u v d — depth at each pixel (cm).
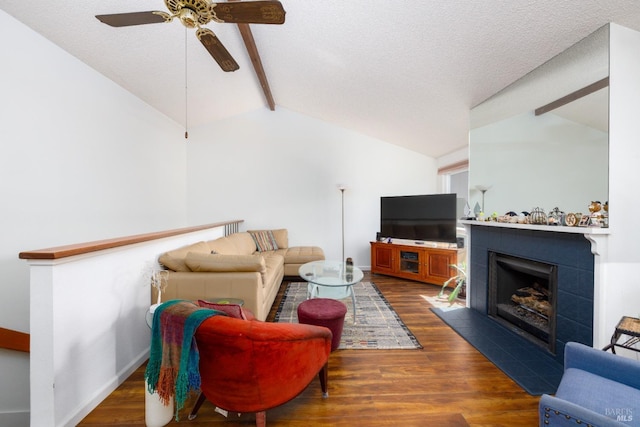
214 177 486
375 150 500
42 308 129
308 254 409
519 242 236
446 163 471
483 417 145
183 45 274
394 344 223
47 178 226
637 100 173
